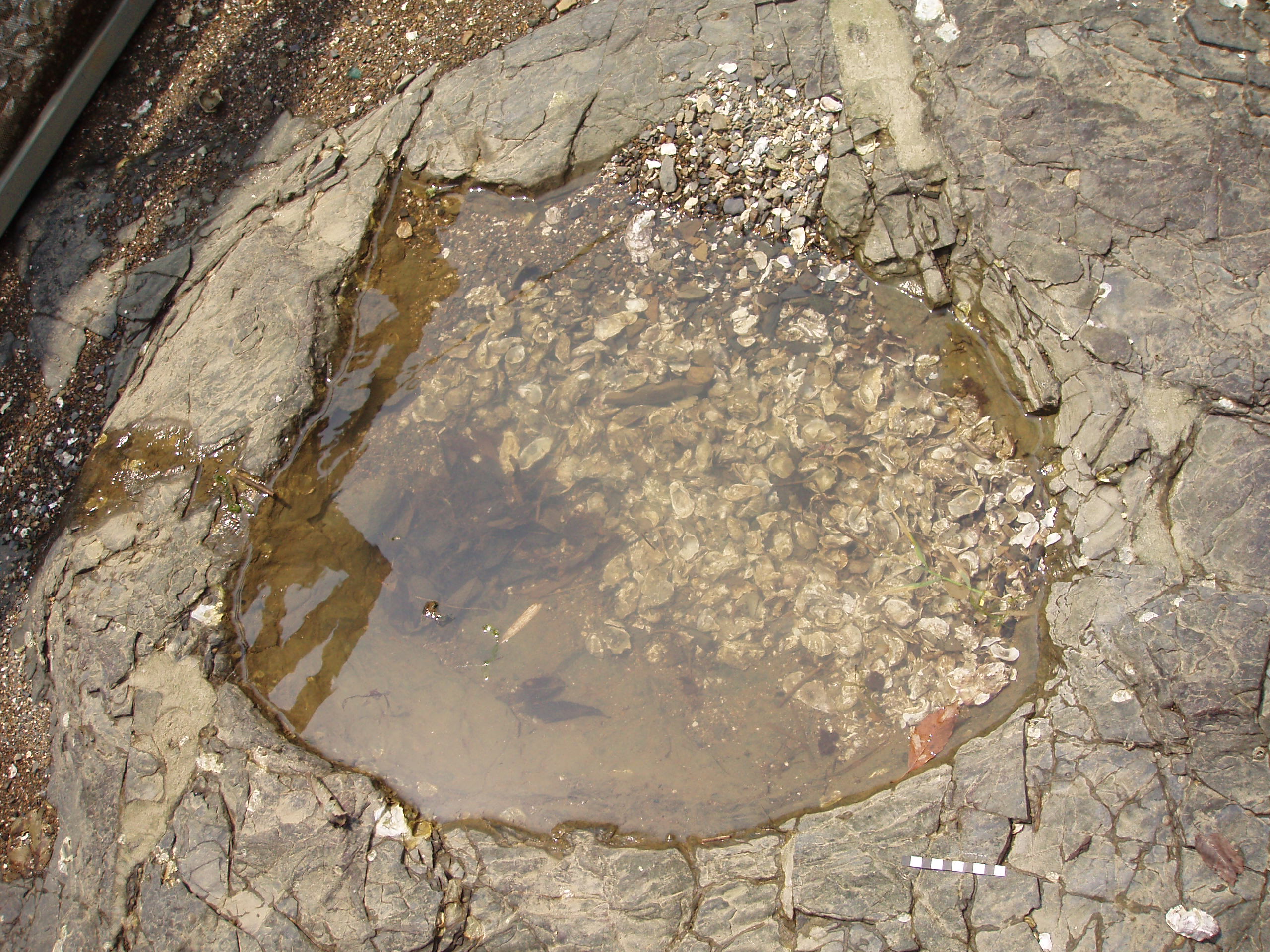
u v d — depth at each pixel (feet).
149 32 6.56
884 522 5.16
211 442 5.35
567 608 5.20
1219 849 4.23
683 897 4.44
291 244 5.74
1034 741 4.51
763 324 5.54
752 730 4.86
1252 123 5.13
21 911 4.89
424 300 5.71
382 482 5.40
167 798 4.68
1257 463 4.66
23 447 5.74
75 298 5.94
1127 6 5.39
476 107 5.96
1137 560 4.68
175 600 5.04
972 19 5.54
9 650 5.46
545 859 4.56
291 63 6.37
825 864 4.43
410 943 4.38
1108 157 5.21
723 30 5.83
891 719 4.79
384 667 5.05
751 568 5.19
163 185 6.16
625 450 5.44
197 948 4.41
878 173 5.47
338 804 4.62
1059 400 5.03
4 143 6.11
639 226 5.74
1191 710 4.41
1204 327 4.89
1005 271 5.21
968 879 4.33
